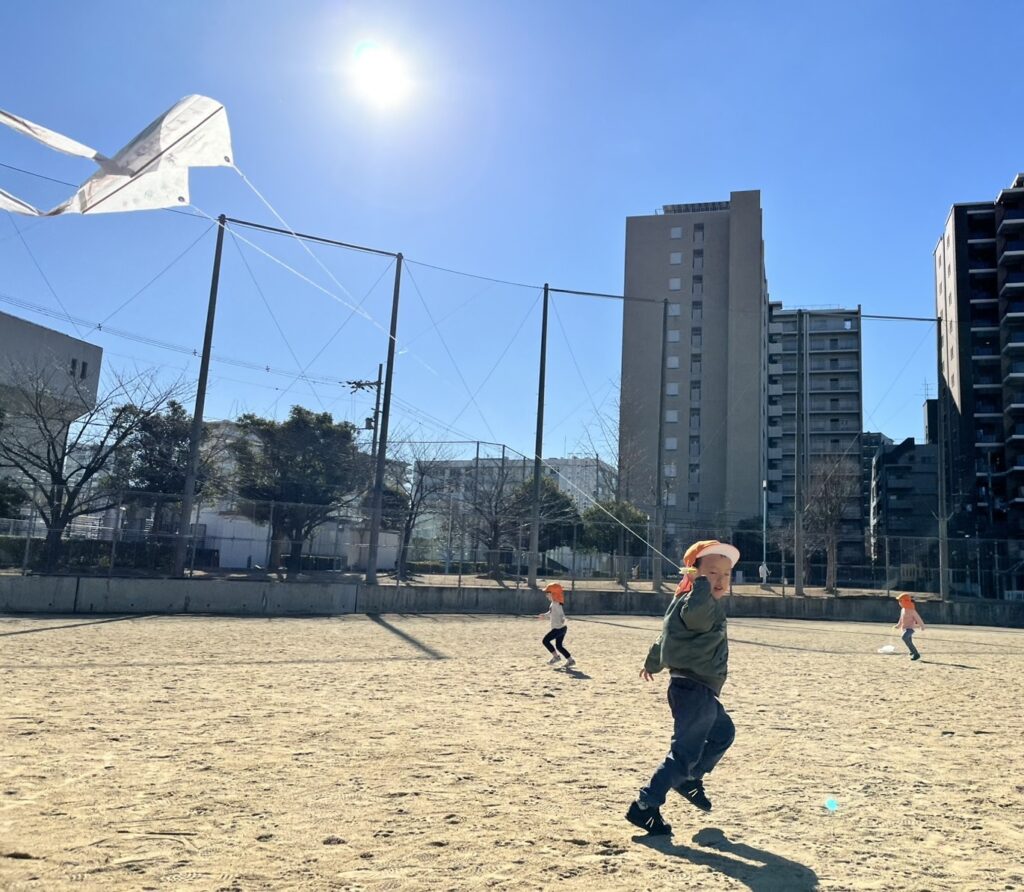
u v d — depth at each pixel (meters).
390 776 6.60
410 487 45.50
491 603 31.50
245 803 5.68
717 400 85.31
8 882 4.07
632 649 19.77
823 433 94.50
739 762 7.72
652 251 89.69
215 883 4.17
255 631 20.31
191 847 4.73
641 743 8.38
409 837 5.04
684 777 5.27
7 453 32.00
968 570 43.72
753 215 87.06
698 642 5.34
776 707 11.40
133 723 8.48
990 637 29.36
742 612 38.47
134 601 24.42
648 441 85.88
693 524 55.25
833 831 5.54
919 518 83.81
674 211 98.38
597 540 48.53
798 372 42.28
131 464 37.09
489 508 42.47
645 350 87.88
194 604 25.31
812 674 15.95
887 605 38.44
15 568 24.56
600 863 4.68
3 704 9.27
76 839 4.79
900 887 4.45
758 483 82.19
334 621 24.62
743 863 4.77
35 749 7.11
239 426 43.09
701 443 84.88
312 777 6.48
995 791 6.82
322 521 31.73
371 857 4.65
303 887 4.15
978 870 4.77
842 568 47.00
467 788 6.31
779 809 6.07
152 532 26.28
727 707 11.26
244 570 32.44
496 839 5.06
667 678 14.29
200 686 11.27
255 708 9.68
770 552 64.25
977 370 82.62
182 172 4.85
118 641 16.69
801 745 8.65
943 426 42.41
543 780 6.66
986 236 84.75
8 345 41.31
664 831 5.29
